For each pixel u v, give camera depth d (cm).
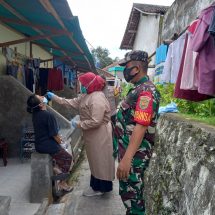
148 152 316
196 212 255
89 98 488
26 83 838
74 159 711
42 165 459
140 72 312
